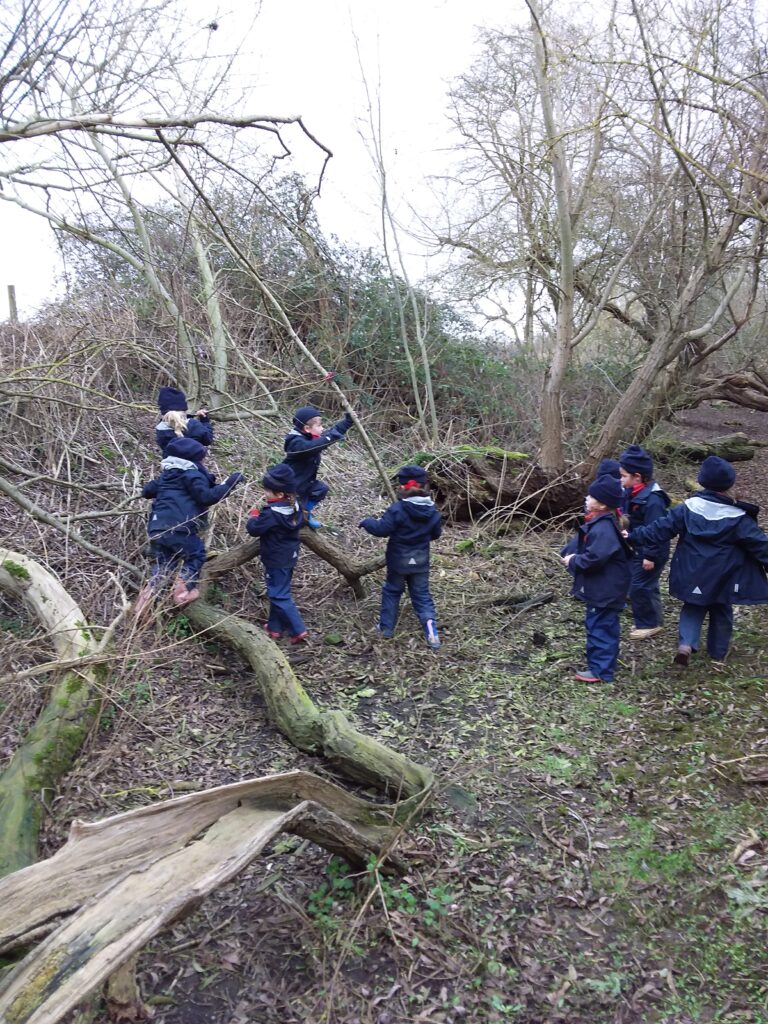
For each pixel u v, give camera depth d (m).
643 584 5.38
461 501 7.94
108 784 3.57
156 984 2.56
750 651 5.20
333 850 2.88
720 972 2.64
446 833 3.34
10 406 6.27
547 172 9.02
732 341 13.58
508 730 4.24
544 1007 2.52
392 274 9.94
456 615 5.80
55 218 5.56
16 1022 1.82
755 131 6.20
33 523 5.58
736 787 3.66
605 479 4.67
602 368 11.27
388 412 10.60
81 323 7.42
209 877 2.20
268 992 2.54
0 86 3.64
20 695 3.74
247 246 8.06
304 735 3.85
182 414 5.53
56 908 2.13
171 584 5.06
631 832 3.37
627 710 4.41
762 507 9.42
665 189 8.08
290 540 5.16
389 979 2.61
